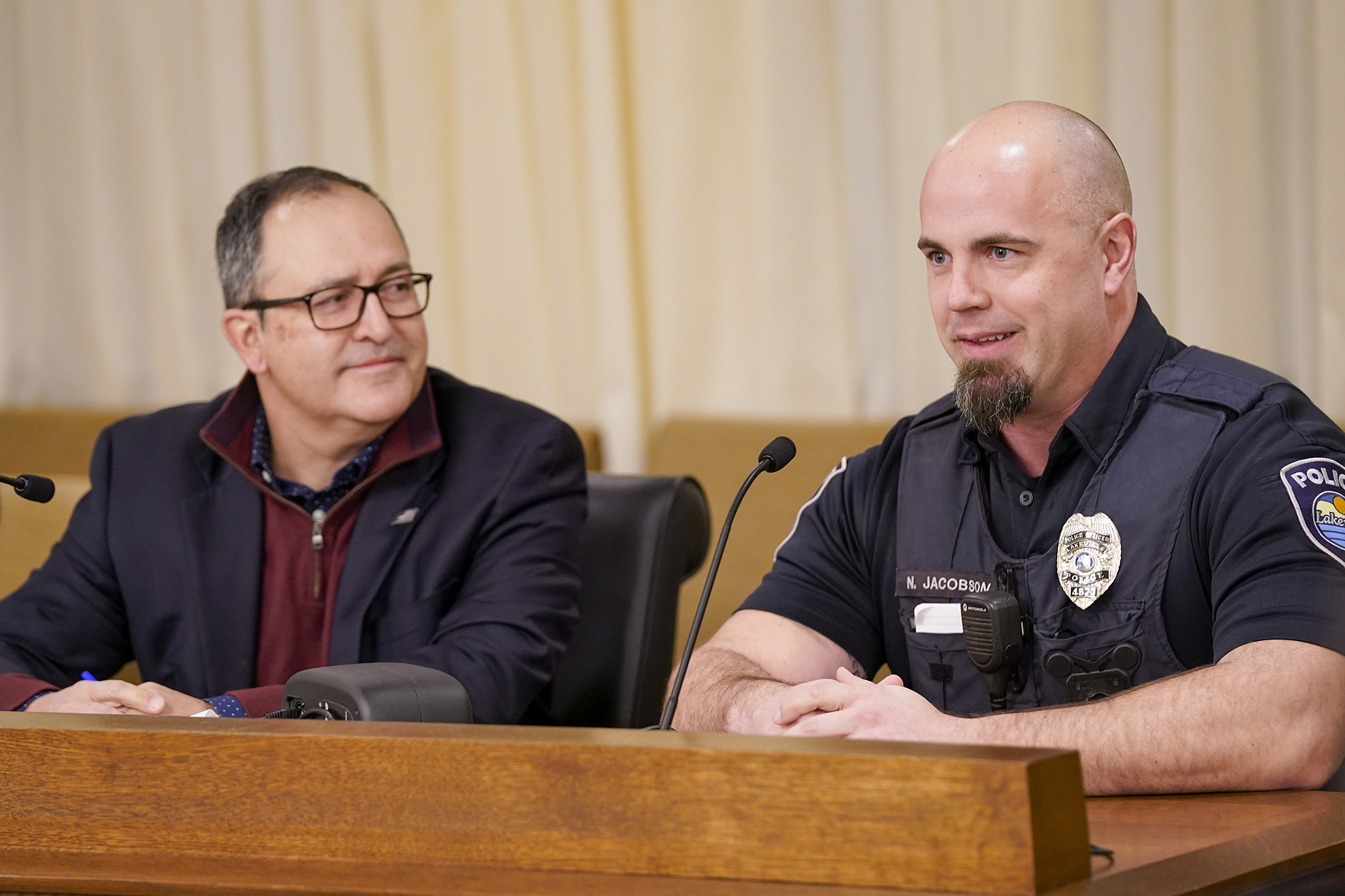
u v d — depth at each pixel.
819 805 1.95
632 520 5.00
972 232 3.66
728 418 6.88
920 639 3.93
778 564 4.36
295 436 4.77
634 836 2.04
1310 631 3.19
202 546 4.77
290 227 4.60
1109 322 3.77
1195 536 3.55
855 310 7.11
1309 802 2.87
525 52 7.79
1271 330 6.09
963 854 1.88
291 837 2.21
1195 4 6.06
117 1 8.60
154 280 8.73
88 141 8.73
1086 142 3.69
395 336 4.64
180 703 3.80
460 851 2.12
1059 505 3.77
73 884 2.23
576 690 4.88
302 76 8.23
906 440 4.19
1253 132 6.04
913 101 6.81
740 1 7.30
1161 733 3.01
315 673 2.94
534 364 7.91
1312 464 3.44
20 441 8.27
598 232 7.56
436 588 4.61
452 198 8.05
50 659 4.80
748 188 7.37
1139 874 2.08
